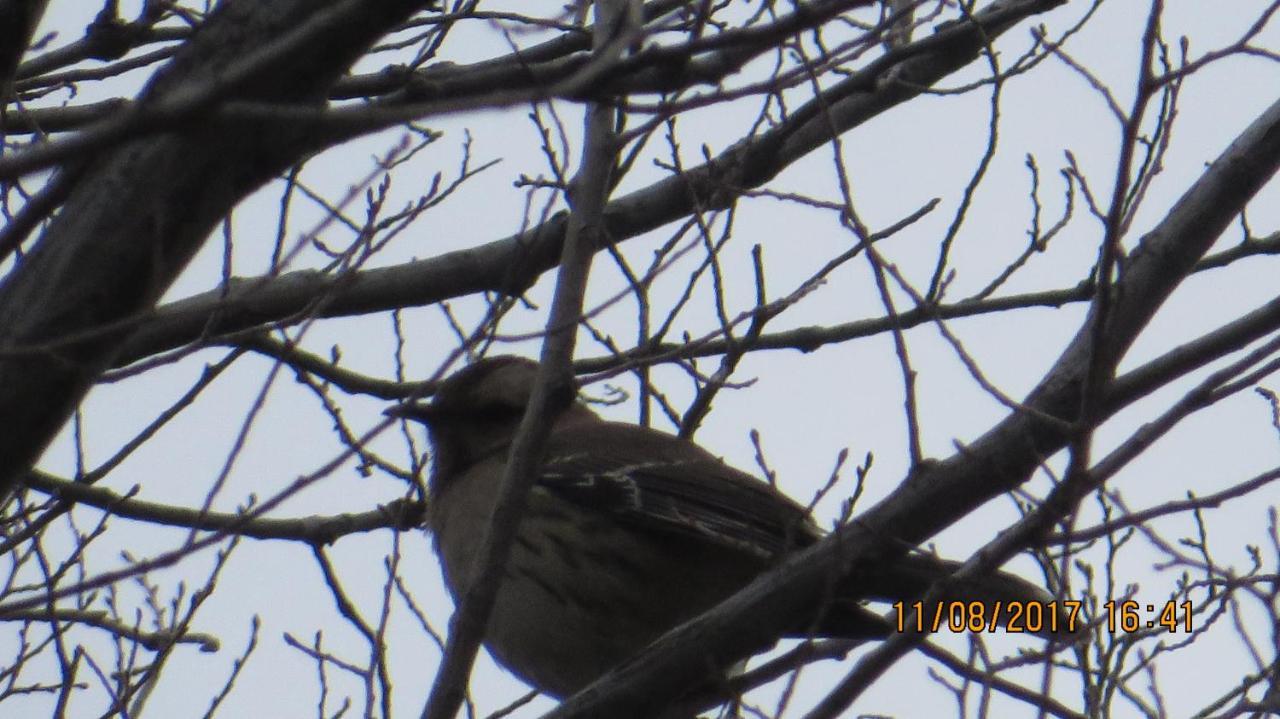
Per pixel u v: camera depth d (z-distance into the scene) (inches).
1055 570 316.2
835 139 316.2
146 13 397.1
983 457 296.5
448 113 177.6
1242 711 314.7
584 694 311.0
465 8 401.7
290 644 348.5
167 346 427.5
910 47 335.6
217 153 222.2
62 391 220.8
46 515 361.4
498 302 308.3
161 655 358.9
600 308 310.5
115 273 223.1
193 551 261.9
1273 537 338.3
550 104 351.6
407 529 463.5
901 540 298.5
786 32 209.5
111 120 155.9
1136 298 301.6
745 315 349.7
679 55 207.6
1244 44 305.6
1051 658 297.6
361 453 398.3
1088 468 269.0
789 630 309.7
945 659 306.7
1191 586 331.6
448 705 296.4
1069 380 297.1
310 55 211.9
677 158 363.6
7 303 223.6
